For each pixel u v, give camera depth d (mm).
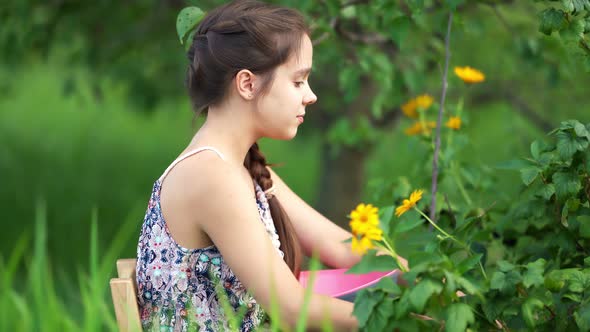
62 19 5895
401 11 3008
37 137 12688
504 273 1854
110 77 6258
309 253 2471
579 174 2168
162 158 12383
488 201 2926
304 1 3363
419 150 3061
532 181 2127
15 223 8531
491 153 7773
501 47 5359
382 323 1751
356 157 7414
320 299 1945
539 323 1982
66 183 10195
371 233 1761
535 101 6020
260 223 1980
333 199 7535
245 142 2086
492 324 1945
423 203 2619
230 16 2053
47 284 1951
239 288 2082
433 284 1727
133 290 1915
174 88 6457
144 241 2094
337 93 6734
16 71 6719
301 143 8836
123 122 13883
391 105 4922
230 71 2025
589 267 2146
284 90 2035
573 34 2291
